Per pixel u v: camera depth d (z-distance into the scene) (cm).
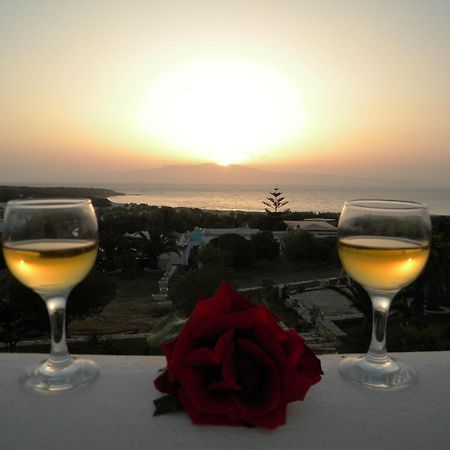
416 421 40
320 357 51
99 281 713
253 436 38
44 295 46
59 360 46
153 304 988
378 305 48
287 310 900
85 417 40
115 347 629
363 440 37
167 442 37
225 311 41
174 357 38
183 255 1436
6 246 44
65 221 46
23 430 38
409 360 50
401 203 50
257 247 1367
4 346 658
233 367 38
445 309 746
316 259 1371
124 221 1479
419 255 45
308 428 39
